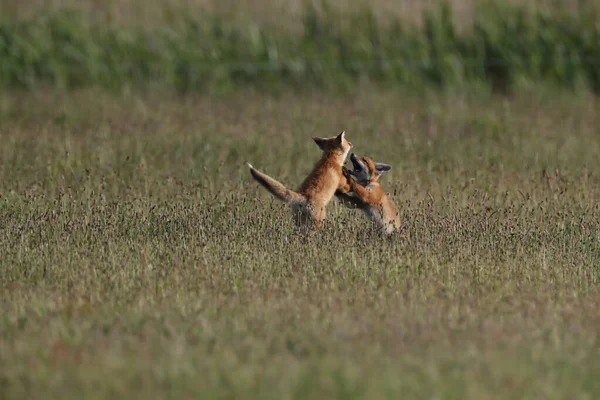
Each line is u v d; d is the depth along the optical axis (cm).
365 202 4378
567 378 2641
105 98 7912
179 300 3344
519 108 7981
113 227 4253
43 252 3897
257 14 9525
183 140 6347
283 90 8469
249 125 6931
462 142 6519
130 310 3222
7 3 9469
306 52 8762
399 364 2700
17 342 2855
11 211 4538
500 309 3272
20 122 6931
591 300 3425
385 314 3177
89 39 8600
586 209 4822
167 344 2836
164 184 5250
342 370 2619
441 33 8981
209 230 4212
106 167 5625
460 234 4238
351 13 9269
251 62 8712
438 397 2467
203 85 8469
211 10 9550
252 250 3950
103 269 3709
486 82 8788
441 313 3188
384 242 4109
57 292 3441
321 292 3453
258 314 3166
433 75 8762
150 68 8556
